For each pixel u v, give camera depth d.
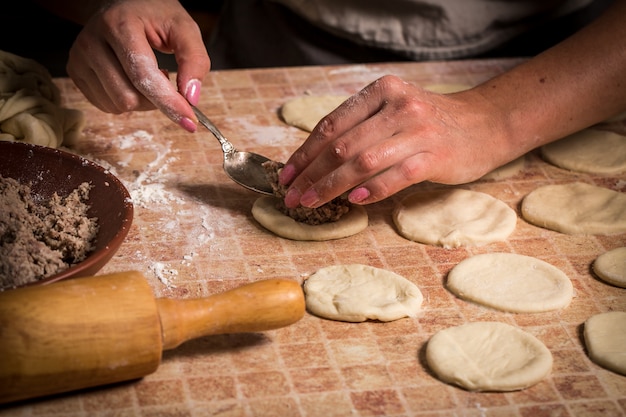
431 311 1.25
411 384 1.11
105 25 1.53
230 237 1.39
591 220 1.46
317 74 1.99
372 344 1.18
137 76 1.47
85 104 1.80
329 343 1.18
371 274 1.30
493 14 2.14
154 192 1.50
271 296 1.10
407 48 2.16
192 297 1.25
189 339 1.11
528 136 1.55
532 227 1.47
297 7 2.17
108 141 1.66
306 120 1.75
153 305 1.03
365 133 1.36
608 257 1.37
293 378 1.11
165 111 1.46
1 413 1.03
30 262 1.17
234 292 1.10
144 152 1.63
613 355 1.16
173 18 1.59
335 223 1.42
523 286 1.30
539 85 1.59
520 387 1.11
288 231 1.39
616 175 1.63
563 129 1.60
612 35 1.64
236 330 1.11
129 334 1.01
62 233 1.23
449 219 1.46
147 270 1.30
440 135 1.40
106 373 1.01
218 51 2.40
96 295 1.01
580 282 1.33
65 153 1.34
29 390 0.99
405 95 1.41
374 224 1.46
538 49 2.27
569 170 1.64
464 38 2.16
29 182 1.35
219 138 1.54
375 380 1.12
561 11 2.21
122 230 1.16
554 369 1.15
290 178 1.40
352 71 2.00
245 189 1.53
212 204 1.48
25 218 1.26
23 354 0.96
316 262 1.35
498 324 1.21
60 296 1.00
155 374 1.10
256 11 2.30
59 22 2.95
